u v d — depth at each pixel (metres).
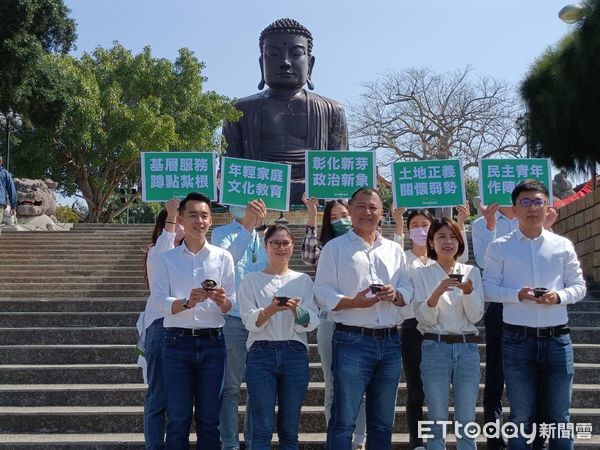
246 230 6.21
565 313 5.50
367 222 5.61
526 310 5.45
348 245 5.64
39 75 18.08
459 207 6.80
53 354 8.04
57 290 13.27
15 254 15.66
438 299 5.43
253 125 21.25
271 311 5.39
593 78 12.05
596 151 14.35
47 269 14.69
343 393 5.38
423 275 5.71
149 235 17.16
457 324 5.54
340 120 21.83
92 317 9.00
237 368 6.05
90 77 26.34
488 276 5.69
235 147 21.69
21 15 16.72
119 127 26.05
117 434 6.62
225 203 6.73
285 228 5.80
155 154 6.76
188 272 5.63
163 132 25.95
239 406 7.03
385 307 5.50
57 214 30.62
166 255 5.70
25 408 6.95
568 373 5.43
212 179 6.77
